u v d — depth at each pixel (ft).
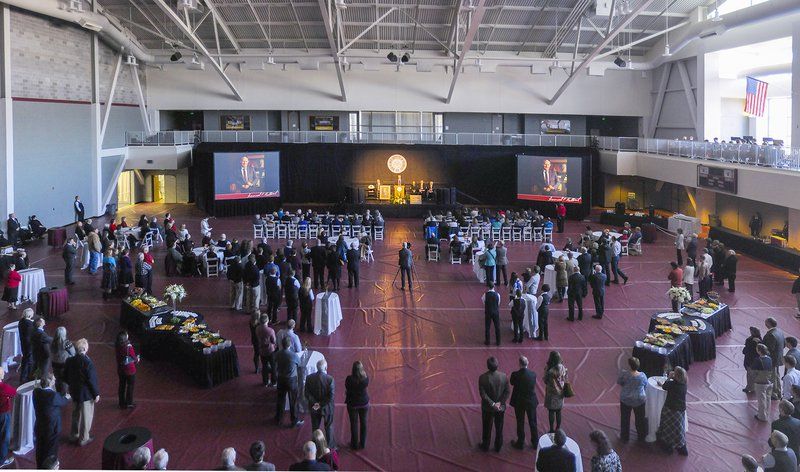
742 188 75.51
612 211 108.99
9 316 48.47
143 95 118.62
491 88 121.19
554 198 103.45
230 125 124.88
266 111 124.36
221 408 33.14
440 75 120.26
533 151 113.19
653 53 118.01
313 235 84.94
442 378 37.29
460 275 64.54
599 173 116.16
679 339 37.68
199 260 63.31
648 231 84.28
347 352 41.70
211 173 103.09
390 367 39.04
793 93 78.54
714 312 43.98
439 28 107.04
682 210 107.14
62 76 90.89
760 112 78.64
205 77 119.55
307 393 28.07
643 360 35.60
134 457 20.20
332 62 109.40
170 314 42.09
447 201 105.50
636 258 73.77
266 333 35.24
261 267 52.54
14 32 80.33
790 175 66.49
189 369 37.06
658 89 119.75
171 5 97.86
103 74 102.37
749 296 56.39
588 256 53.47
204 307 51.93
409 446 29.14
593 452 28.48
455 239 70.03
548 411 32.17
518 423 28.84
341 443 29.40
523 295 45.50
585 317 49.47
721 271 60.08
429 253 71.92
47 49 87.25
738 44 92.53
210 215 104.83
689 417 32.04
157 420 31.71
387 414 32.53
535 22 106.01
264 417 32.12
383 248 78.64
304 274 57.41
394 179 114.32
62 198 91.71
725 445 29.14
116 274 56.08
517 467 27.27
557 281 52.95
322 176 112.98
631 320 48.67
